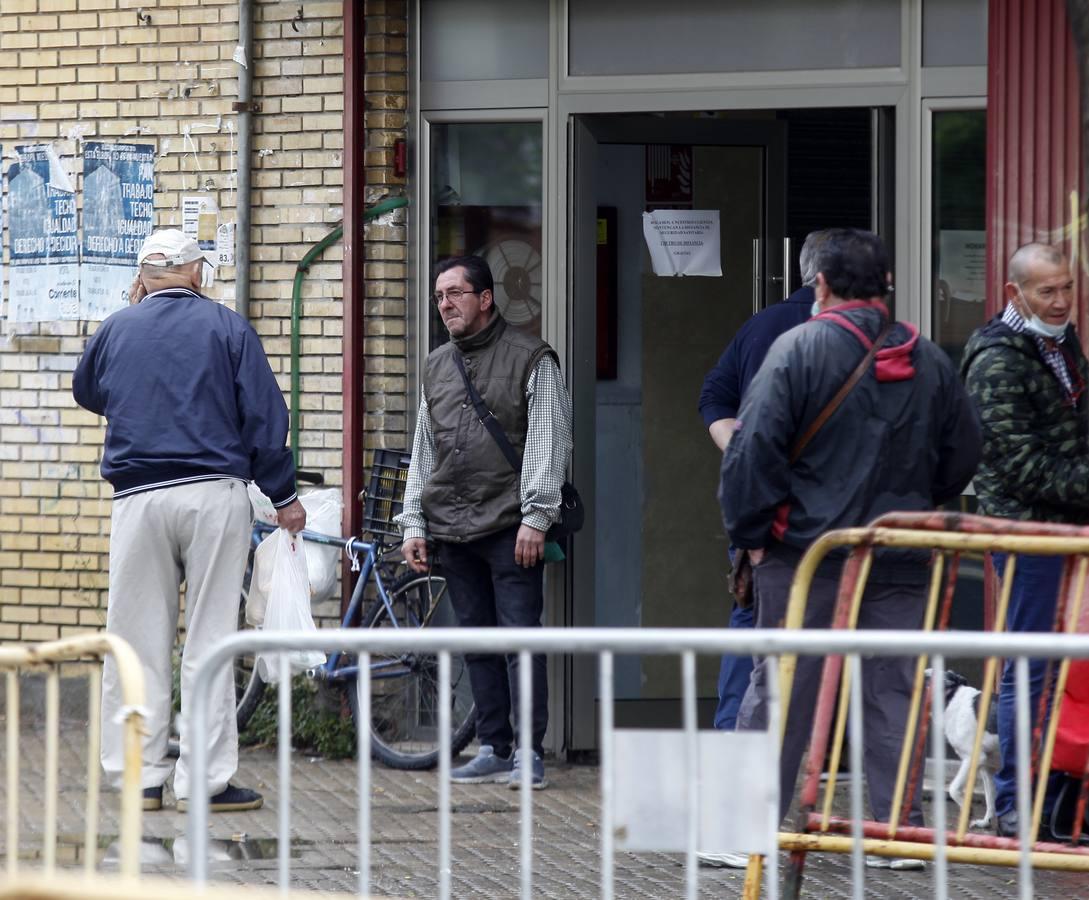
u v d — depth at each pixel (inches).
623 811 512.7
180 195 1189.1
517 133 1138.7
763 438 737.6
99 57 1205.1
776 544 764.0
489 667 1053.8
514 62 1133.1
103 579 1227.9
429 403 1054.4
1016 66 1012.5
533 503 1018.1
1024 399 856.9
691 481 1154.7
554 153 1127.6
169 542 946.1
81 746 1094.4
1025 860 536.7
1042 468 852.0
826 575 756.0
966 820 642.2
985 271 1045.8
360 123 1144.8
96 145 1208.2
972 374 866.1
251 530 984.3
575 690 1116.5
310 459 1164.5
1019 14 1010.1
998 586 864.3
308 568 1122.7
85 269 1218.0
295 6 1152.2
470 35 1138.0
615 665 1130.0
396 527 1128.8
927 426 757.9
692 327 1146.7
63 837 874.1
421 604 1114.7
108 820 922.7
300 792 1033.5
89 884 324.2
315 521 1134.4
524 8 1129.4
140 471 941.2
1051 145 1004.6
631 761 513.0
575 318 1119.6
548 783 1059.9
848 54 1091.9
